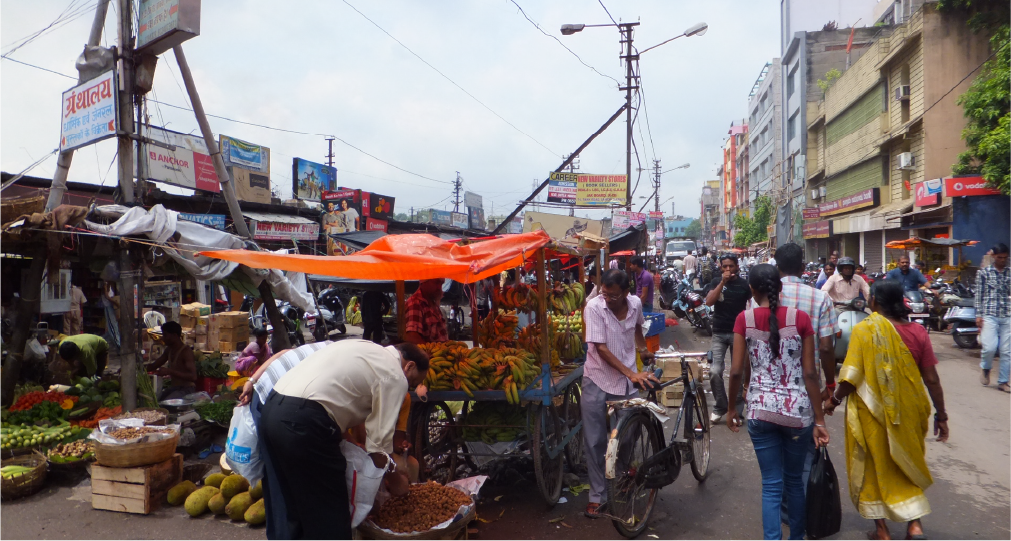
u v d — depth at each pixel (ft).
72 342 22.36
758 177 183.83
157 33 18.62
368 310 31.04
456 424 15.44
